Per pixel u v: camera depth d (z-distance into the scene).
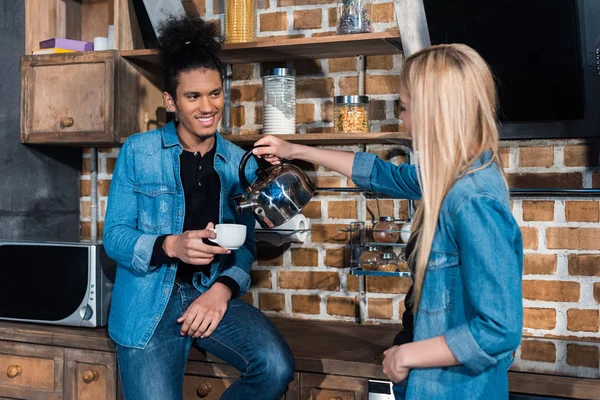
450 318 1.30
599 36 1.96
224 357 1.82
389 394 1.77
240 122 2.54
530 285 2.21
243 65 2.52
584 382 1.63
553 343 2.02
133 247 1.78
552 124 2.07
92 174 2.73
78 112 2.41
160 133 1.94
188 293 1.88
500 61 2.05
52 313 2.21
